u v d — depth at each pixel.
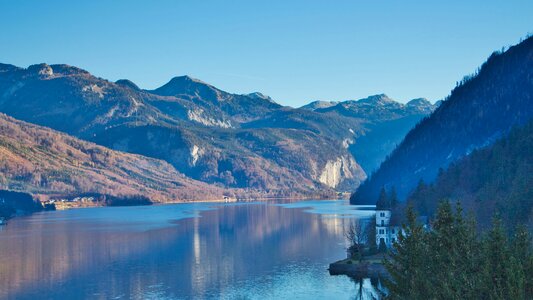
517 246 86.00
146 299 174.25
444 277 86.00
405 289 94.44
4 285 196.38
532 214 167.88
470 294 81.12
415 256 93.00
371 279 189.75
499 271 81.38
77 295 180.75
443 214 94.06
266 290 180.25
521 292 77.75
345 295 169.38
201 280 198.62
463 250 88.88
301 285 184.75
